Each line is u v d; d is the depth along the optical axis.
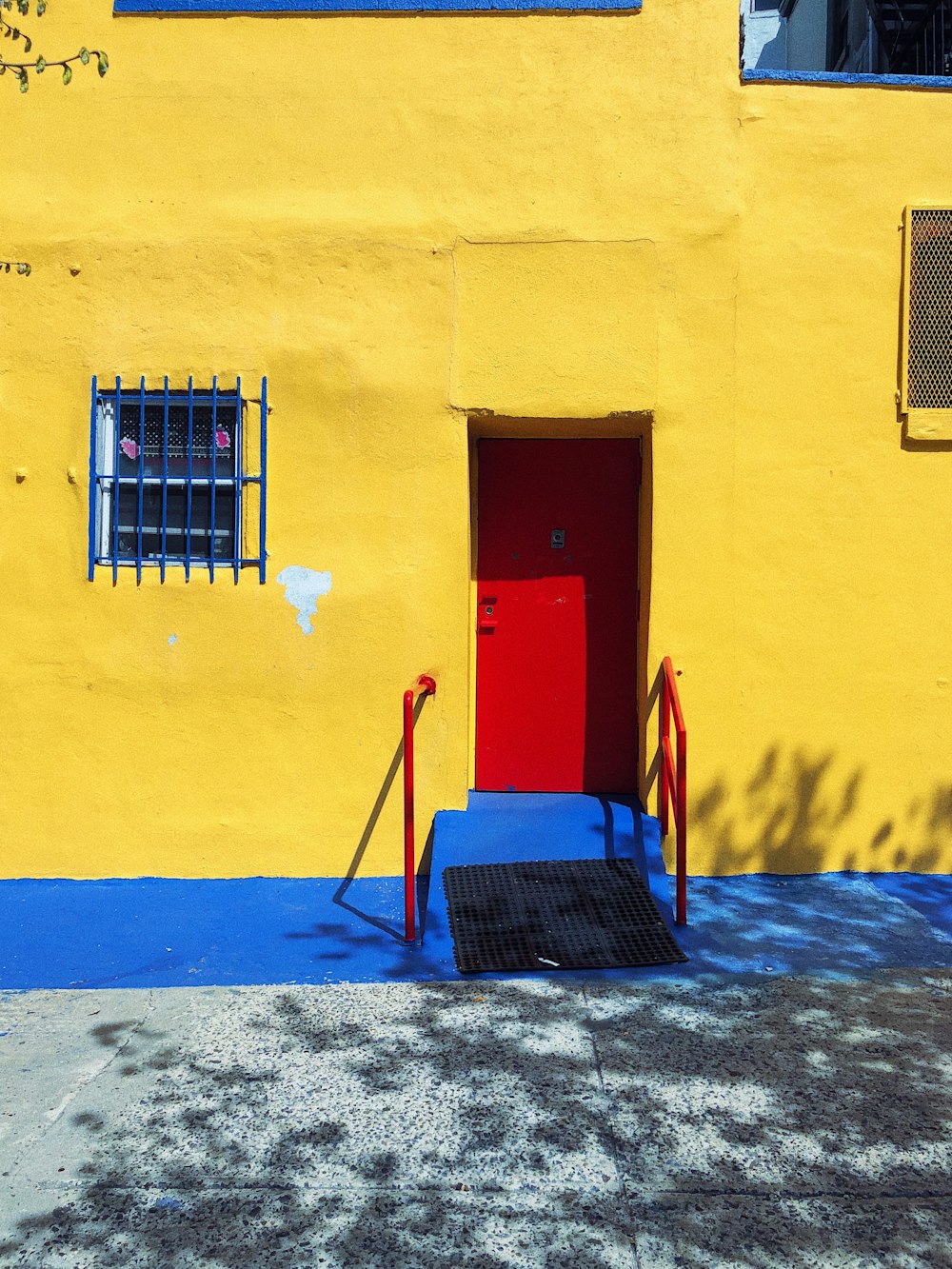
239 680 6.27
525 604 6.76
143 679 6.27
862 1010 4.68
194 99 6.26
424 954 5.30
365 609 6.26
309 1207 3.37
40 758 6.28
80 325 6.25
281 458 6.24
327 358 6.24
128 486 6.36
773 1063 4.22
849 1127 3.78
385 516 6.25
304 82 6.25
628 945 5.29
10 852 6.29
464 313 6.23
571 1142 3.69
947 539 6.29
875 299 6.25
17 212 6.27
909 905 5.89
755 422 6.23
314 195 6.26
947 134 6.27
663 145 6.22
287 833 6.29
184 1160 3.60
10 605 6.27
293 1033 4.49
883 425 6.27
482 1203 3.39
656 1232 3.26
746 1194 3.43
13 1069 4.19
